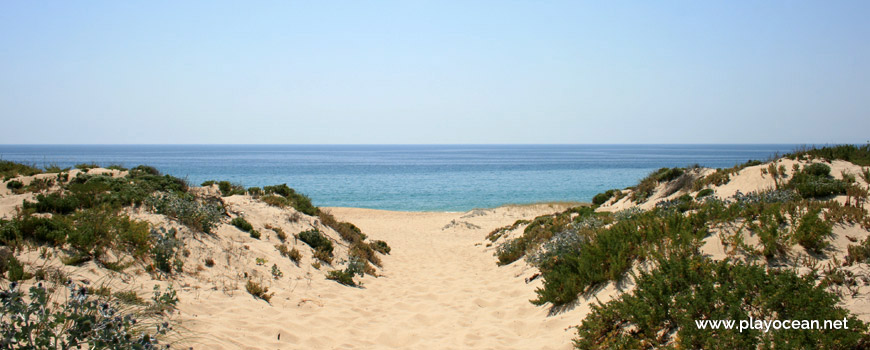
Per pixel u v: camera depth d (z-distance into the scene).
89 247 8.10
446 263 17.62
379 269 15.45
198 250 10.29
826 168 15.95
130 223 9.45
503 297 10.84
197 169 104.19
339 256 15.25
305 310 8.74
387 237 25.64
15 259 6.72
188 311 7.05
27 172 16.03
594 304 7.79
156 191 13.46
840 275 6.39
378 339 7.60
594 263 9.57
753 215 10.20
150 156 194.38
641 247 9.38
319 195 55.88
